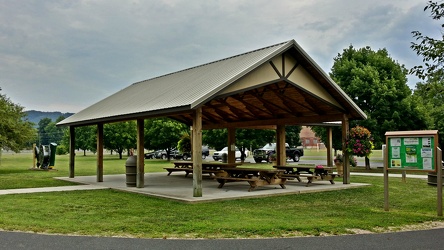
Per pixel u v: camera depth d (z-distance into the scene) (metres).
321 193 12.86
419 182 16.73
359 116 14.98
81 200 11.14
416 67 8.70
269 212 9.17
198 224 7.64
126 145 46.06
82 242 6.32
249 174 14.41
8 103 25.42
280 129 18.48
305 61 13.33
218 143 37.75
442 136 25.88
